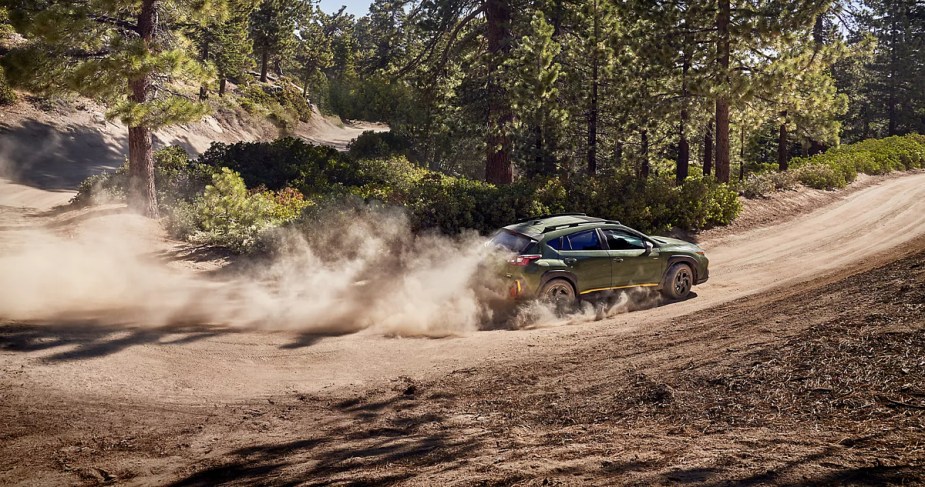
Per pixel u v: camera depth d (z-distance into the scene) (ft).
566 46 82.99
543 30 72.38
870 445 11.14
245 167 78.13
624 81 77.00
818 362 16.26
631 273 33.65
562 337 26.58
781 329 20.30
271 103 195.00
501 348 25.68
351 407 19.94
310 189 71.36
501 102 82.58
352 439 16.81
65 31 53.47
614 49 76.95
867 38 107.55
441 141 133.49
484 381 21.20
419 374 23.16
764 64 77.51
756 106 86.17
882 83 197.67
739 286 37.96
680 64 81.00
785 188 86.99
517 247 32.04
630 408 16.26
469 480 12.20
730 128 98.32
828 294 23.98
